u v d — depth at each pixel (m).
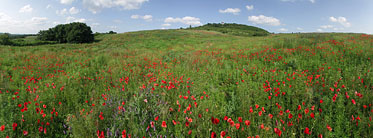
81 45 25.25
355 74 4.71
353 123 2.71
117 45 24.80
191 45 23.66
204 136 2.36
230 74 5.92
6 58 10.22
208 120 2.63
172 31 46.47
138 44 25.16
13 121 2.82
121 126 2.65
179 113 3.02
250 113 2.85
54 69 7.95
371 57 6.47
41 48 18.58
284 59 7.46
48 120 3.09
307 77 4.79
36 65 8.47
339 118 2.77
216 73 6.34
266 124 2.52
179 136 2.35
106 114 2.95
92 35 37.56
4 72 6.84
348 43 9.98
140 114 3.07
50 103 3.66
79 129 2.41
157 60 9.39
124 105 3.23
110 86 5.07
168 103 3.34
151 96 3.56
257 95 3.84
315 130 2.68
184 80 4.90
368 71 4.81
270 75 5.37
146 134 2.54
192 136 2.35
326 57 7.20
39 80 5.72
